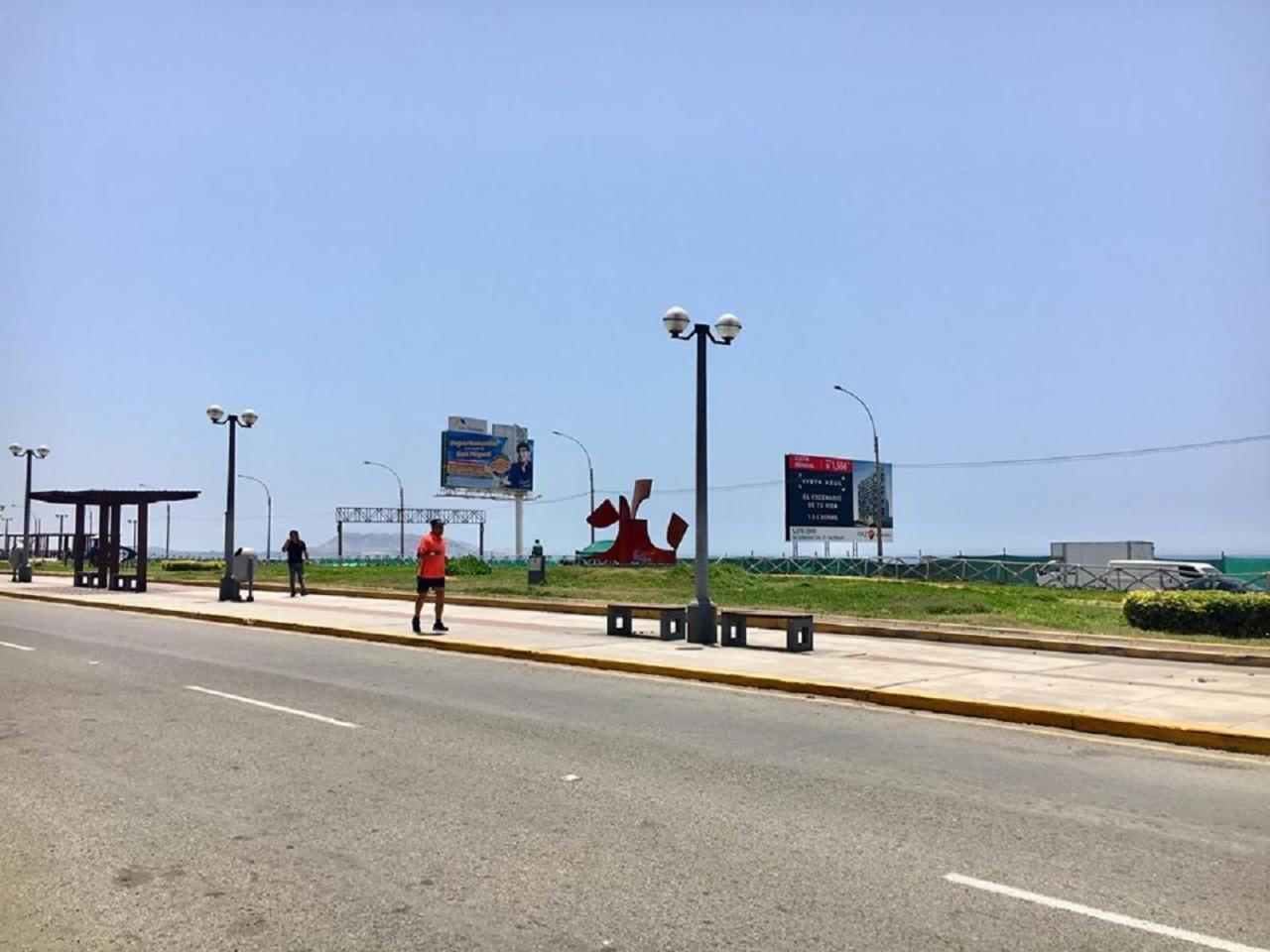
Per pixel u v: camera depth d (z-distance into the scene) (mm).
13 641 18094
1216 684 12719
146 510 33625
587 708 11320
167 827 6594
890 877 5719
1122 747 9477
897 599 28719
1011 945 4801
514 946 4777
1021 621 21453
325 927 4988
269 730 9812
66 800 7215
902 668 14062
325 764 8383
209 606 25922
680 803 7246
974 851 6195
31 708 10961
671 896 5406
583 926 5012
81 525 35594
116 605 26469
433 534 19109
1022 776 8180
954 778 8086
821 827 6676
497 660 15820
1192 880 5699
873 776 8117
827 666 14211
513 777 7969
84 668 14266
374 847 6207
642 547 51281
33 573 51000
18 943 4797
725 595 29812
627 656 15227
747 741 9531
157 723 10133
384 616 22906
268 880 5641
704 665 14250
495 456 80938
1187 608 19875
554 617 23156
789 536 65125
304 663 15070
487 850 6160
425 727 10039
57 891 5473
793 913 5180
